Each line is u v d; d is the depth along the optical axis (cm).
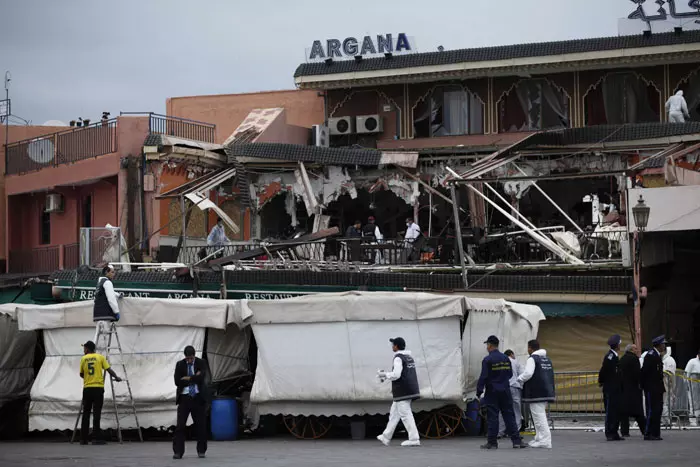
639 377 1895
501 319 2097
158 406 1972
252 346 2138
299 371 1941
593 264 2578
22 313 2047
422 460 1516
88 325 2017
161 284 2723
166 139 3212
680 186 2517
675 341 2888
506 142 3500
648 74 3425
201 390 1614
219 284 2681
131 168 3222
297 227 3547
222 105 4016
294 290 2650
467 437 2000
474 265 2680
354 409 1928
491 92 3553
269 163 3231
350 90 3725
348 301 1923
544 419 1728
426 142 3591
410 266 2752
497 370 1727
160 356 1992
